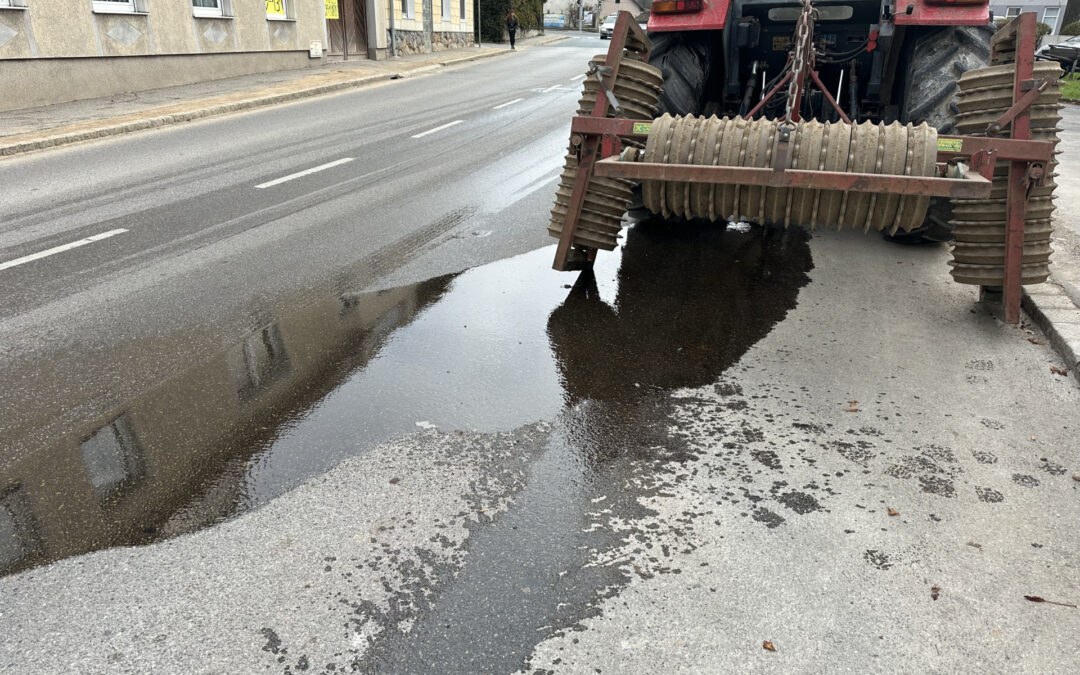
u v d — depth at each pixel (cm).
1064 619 207
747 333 398
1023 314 420
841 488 265
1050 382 342
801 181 333
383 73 1919
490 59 2712
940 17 470
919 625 205
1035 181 368
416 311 430
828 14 535
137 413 319
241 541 239
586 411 318
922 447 290
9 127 1056
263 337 397
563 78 1995
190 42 1573
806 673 191
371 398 329
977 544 236
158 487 267
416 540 239
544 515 251
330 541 239
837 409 319
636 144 408
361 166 861
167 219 635
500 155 926
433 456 285
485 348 380
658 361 365
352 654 197
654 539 239
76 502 260
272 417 314
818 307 434
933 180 318
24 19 1198
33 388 342
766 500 258
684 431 302
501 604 213
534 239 574
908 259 520
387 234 590
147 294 461
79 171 834
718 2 506
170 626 206
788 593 216
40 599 215
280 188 752
